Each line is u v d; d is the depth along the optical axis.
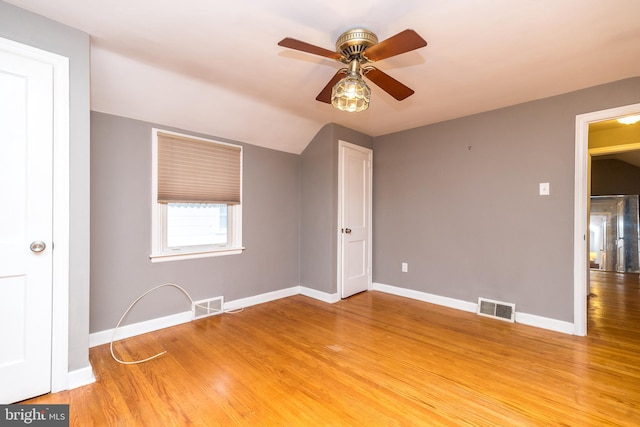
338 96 1.62
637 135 3.42
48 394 1.65
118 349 2.23
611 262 5.81
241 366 2.00
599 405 1.60
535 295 2.74
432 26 1.66
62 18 1.62
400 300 3.54
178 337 2.46
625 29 1.68
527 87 2.47
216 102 2.67
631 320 2.88
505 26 1.66
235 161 3.18
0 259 1.52
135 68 2.13
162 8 1.54
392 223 3.83
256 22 1.65
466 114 3.13
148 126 2.56
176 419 1.48
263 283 3.46
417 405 1.60
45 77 1.62
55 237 1.66
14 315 1.56
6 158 1.53
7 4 1.51
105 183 2.34
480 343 2.37
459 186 3.22
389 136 3.87
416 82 2.37
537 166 2.73
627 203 5.70
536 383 1.81
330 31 1.73
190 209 2.91
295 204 3.82
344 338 2.46
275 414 1.53
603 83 2.40
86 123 1.76
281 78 2.34
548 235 2.68
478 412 1.55
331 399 1.65
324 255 3.53
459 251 3.22
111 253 2.37
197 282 2.89
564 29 1.69
